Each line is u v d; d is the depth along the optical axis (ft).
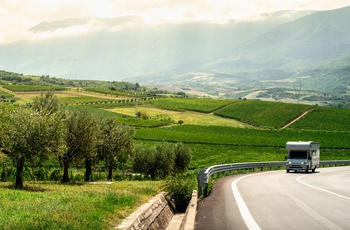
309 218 41.42
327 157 299.38
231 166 138.00
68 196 55.67
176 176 79.92
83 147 115.75
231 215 45.83
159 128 411.34
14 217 35.09
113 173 187.01
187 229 36.55
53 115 94.38
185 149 203.00
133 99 655.76
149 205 53.98
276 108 554.46
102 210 43.37
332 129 463.42
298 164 150.51
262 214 45.29
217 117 531.50
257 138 372.79
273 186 83.76
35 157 87.30
